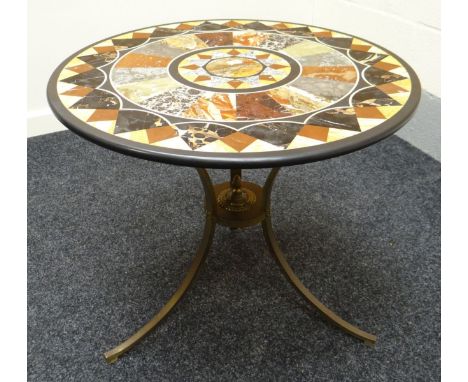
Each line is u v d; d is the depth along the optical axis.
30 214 2.09
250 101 1.26
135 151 1.04
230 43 1.73
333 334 1.52
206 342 1.50
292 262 1.82
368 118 1.16
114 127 1.13
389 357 1.45
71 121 1.16
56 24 2.62
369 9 2.77
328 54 1.61
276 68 1.48
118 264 1.82
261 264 1.81
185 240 1.95
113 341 1.51
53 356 1.45
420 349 1.47
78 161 2.53
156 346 1.49
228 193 1.64
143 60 1.57
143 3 2.81
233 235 1.96
